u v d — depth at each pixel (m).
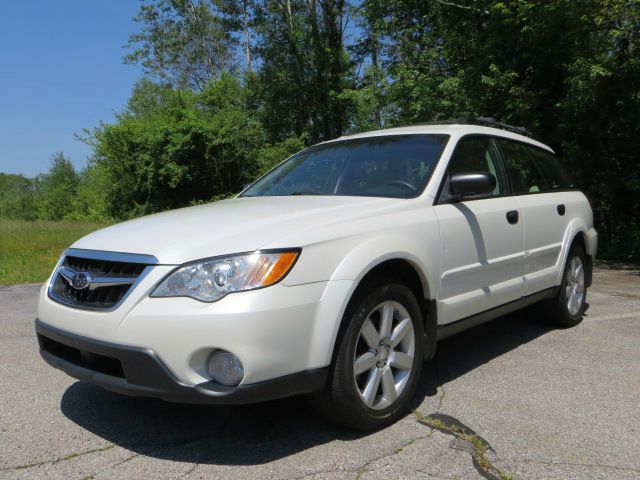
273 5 28.95
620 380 3.84
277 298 2.59
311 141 29.61
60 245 13.59
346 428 3.05
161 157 27.20
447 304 3.56
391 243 3.12
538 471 2.61
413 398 3.52
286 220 2.98
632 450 2.82
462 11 15.51
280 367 2.59
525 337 4.97
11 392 3.69
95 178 33.75
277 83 29.44
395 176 3.84
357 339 2.90
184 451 2.83
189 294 2.58
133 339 2.59
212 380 2.59
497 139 4.57
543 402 3.45
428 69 16.59
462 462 2.69
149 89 37.22
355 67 29.47
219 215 3.21
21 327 5.58
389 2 17.55
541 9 11.54
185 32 36.19
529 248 4.48
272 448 2.84
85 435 3.03
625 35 11.13
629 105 11.52
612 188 11.86
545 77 13.05
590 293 7.26
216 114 27.88
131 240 2.91
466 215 3.76
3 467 2.68
